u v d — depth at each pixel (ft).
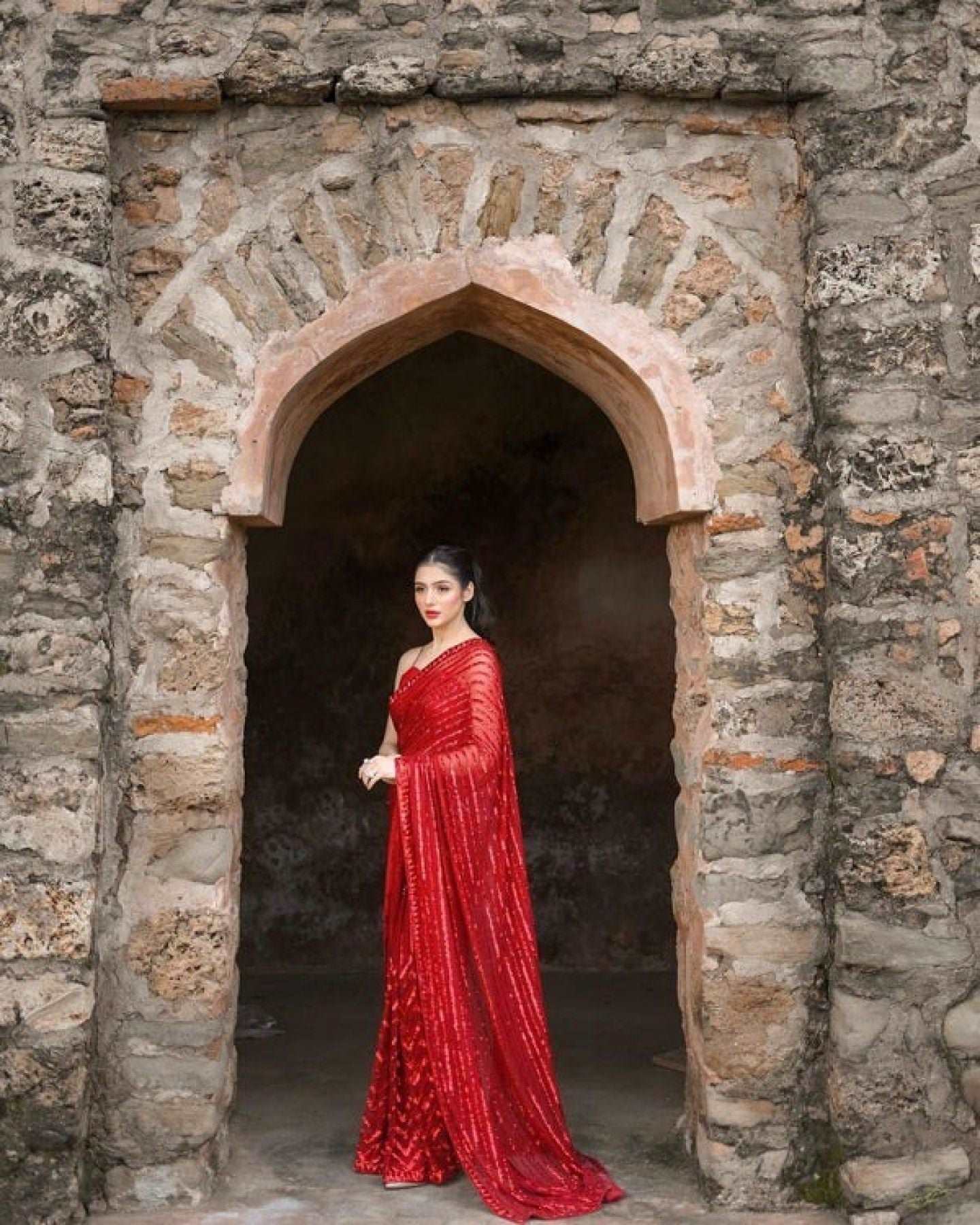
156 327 12.53
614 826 22.08
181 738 12.33
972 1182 11.91
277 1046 17.20
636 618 22.16
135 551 12.42
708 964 12.39
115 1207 12.12
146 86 12.32
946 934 12.00
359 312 12.59
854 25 12.57
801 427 12.69
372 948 22.29
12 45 12.26
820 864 12.48
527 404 22.34
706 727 12.56
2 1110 11.66
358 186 12.66
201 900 12.30
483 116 12.72
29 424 12.02
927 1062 11.96
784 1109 12.34
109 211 12.37
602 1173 12.80
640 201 12.73
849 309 12.26
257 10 12.54
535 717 22.25
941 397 12.26
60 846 11.77
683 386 12.63
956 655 12.16
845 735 12.09
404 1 12.59
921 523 12.16
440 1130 12.66
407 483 22.58
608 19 12.63
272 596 22.59
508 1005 12.70
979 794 12.08
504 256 12.66
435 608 13.20
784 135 12.85
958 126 12.48
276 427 12.73
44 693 11.85
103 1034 12.20
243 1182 12.70
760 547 12.59
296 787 22.47
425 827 12.56
